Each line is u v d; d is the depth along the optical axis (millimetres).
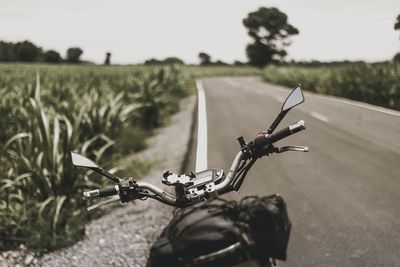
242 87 35344
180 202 2756
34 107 8109
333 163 8875
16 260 5910
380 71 19203
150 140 13250
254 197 2322
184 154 10578
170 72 27047
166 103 18234
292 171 8523
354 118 14219
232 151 10500
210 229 2162
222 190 2814
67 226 6469
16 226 6555
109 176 2859
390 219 5902
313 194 7105
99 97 13484
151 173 9492
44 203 6664
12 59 95938
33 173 7324
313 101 20547
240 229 2154
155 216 6930
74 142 7707
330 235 5555
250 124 14406
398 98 16953
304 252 5164
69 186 7457
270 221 2176
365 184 7422
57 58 95875
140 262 5449
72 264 5629
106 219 7023
